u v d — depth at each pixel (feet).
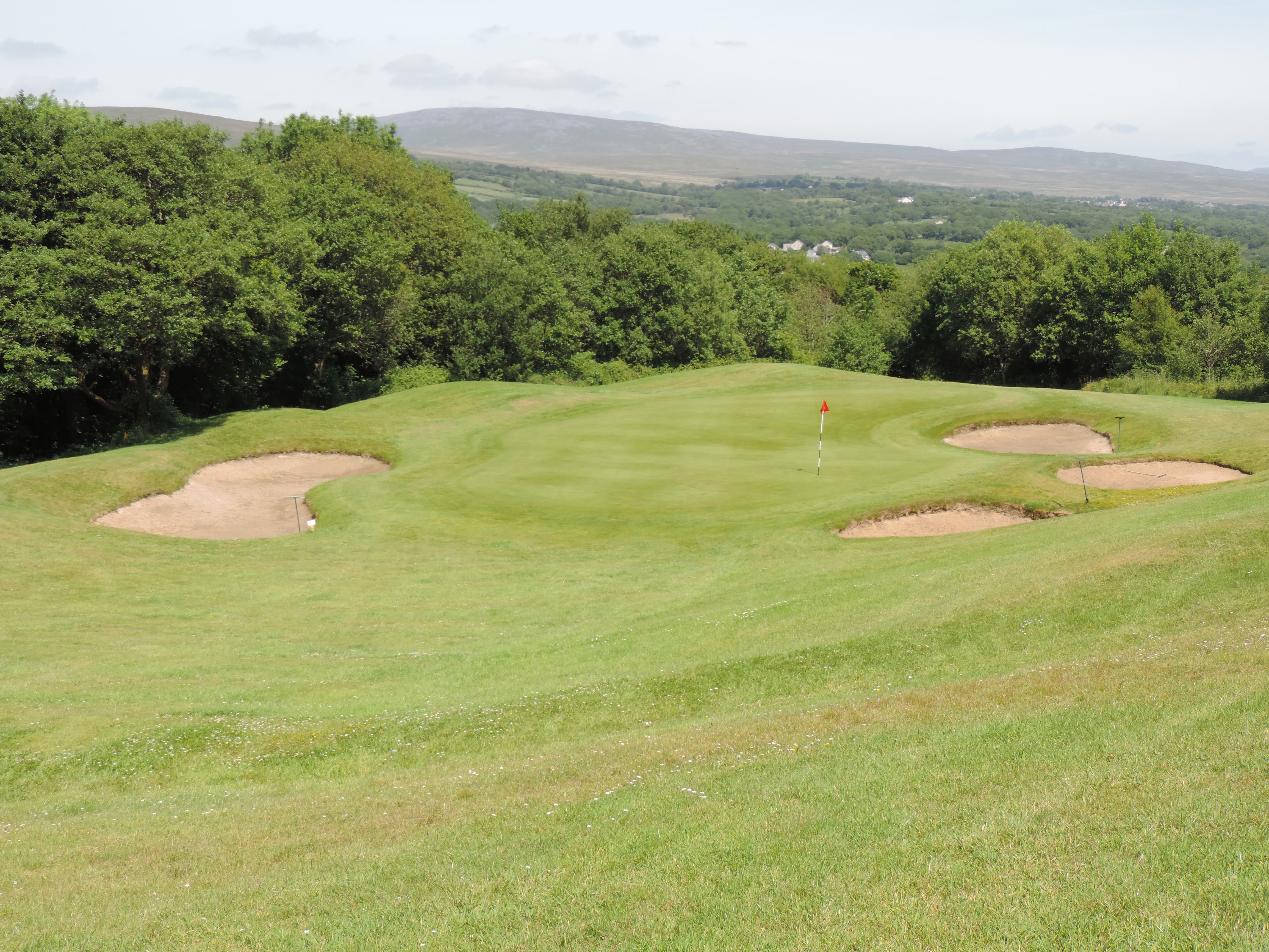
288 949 23.95
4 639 64.18
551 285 258.16
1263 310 212.84
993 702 38.09
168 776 45.06
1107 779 27.17
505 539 91.25
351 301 200.13
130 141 151.64
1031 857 23.21
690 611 66.28
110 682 56.95
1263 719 29.48
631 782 35.09
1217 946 18.48
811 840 26.30
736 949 21.01
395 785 41.22
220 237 150.71
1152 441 118.11
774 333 339.16
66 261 135.13
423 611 71.36
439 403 161.58
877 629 54.44
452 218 259.39
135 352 144.87
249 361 178.70
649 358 286.66
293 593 76.18
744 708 46.98
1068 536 68.13
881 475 106.22
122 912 28.55
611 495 104.12
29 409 163.22
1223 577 51.06
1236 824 23.00
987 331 289.74
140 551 87.81
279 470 129.39
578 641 61.77
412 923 24.57
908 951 19.95
